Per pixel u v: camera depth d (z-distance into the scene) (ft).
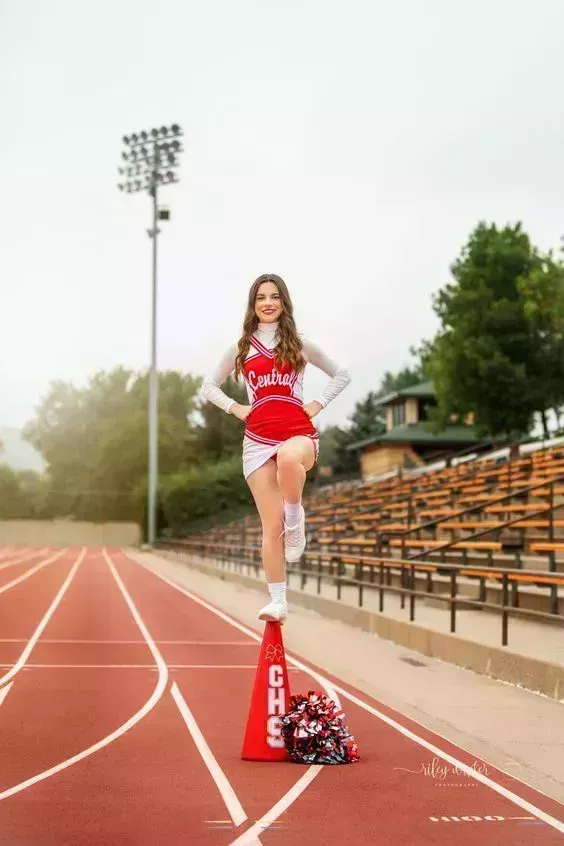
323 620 74.74
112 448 346.74
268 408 25.40
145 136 234.99
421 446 224.33
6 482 393.50
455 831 21.63
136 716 36.40
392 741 32.17
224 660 52.95
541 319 161.89
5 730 33.55
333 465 336.08
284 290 25.53
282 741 28.78
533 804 24.16
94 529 304.91
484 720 35.81
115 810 23.12
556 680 40.09
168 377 404.98
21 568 152.87
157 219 231.50
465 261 175.32
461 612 65.98
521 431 171.12
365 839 20.90
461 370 167.73
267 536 26.48
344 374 25.67
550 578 41.52
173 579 126.72
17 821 22.08
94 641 61.21
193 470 280.10
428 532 90.79
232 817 22.57
